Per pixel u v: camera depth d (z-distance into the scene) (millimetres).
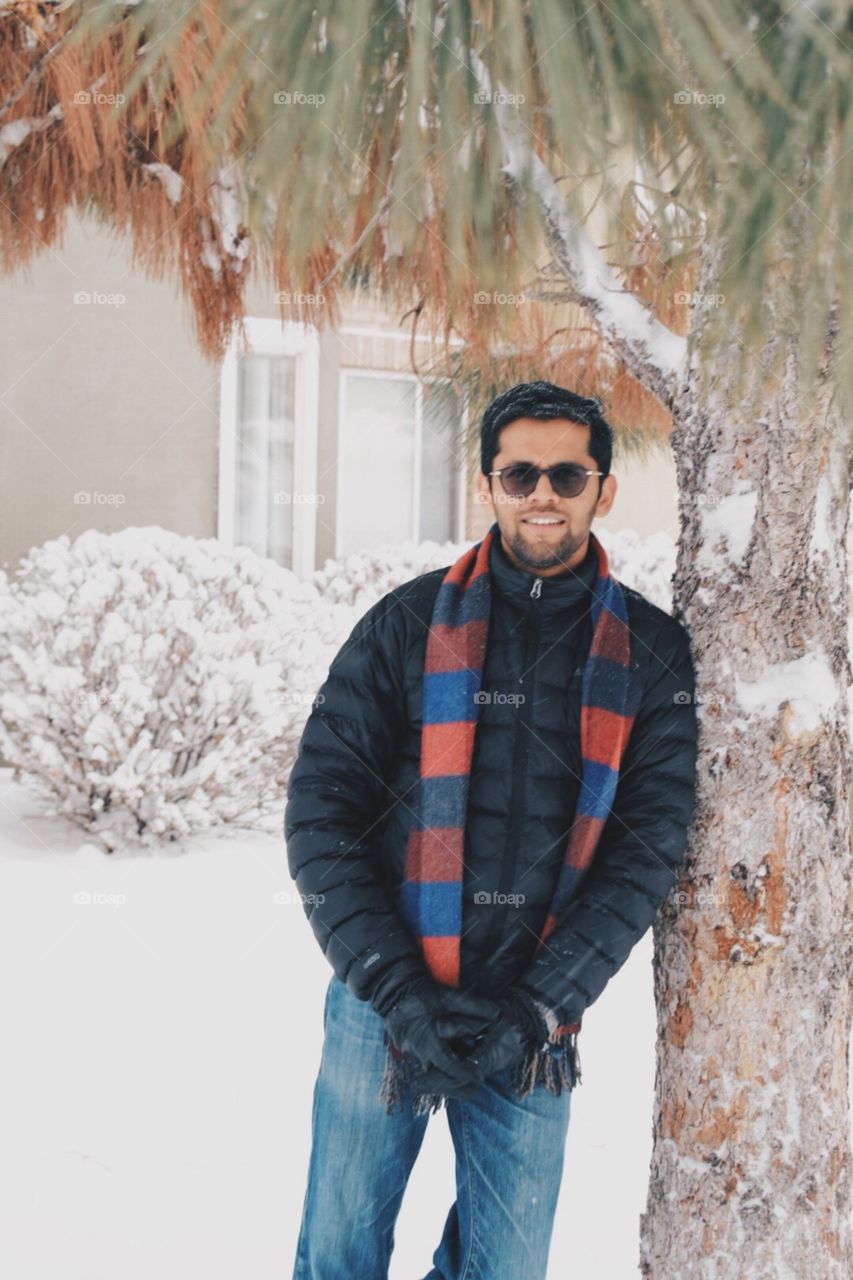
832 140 1271
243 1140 2764
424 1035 1608
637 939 1689
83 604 5211
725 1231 1738
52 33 2055
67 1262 2291
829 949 1729
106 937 4098
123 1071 3094
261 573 5691
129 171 2348
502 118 1365
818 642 1723
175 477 7137
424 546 6770
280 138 1311
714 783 1730
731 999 1729
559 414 1740
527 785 1740
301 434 7434
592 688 1736
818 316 1329
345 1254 1830
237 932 4180
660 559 6777
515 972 1740
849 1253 1779
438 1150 2846
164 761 5141
